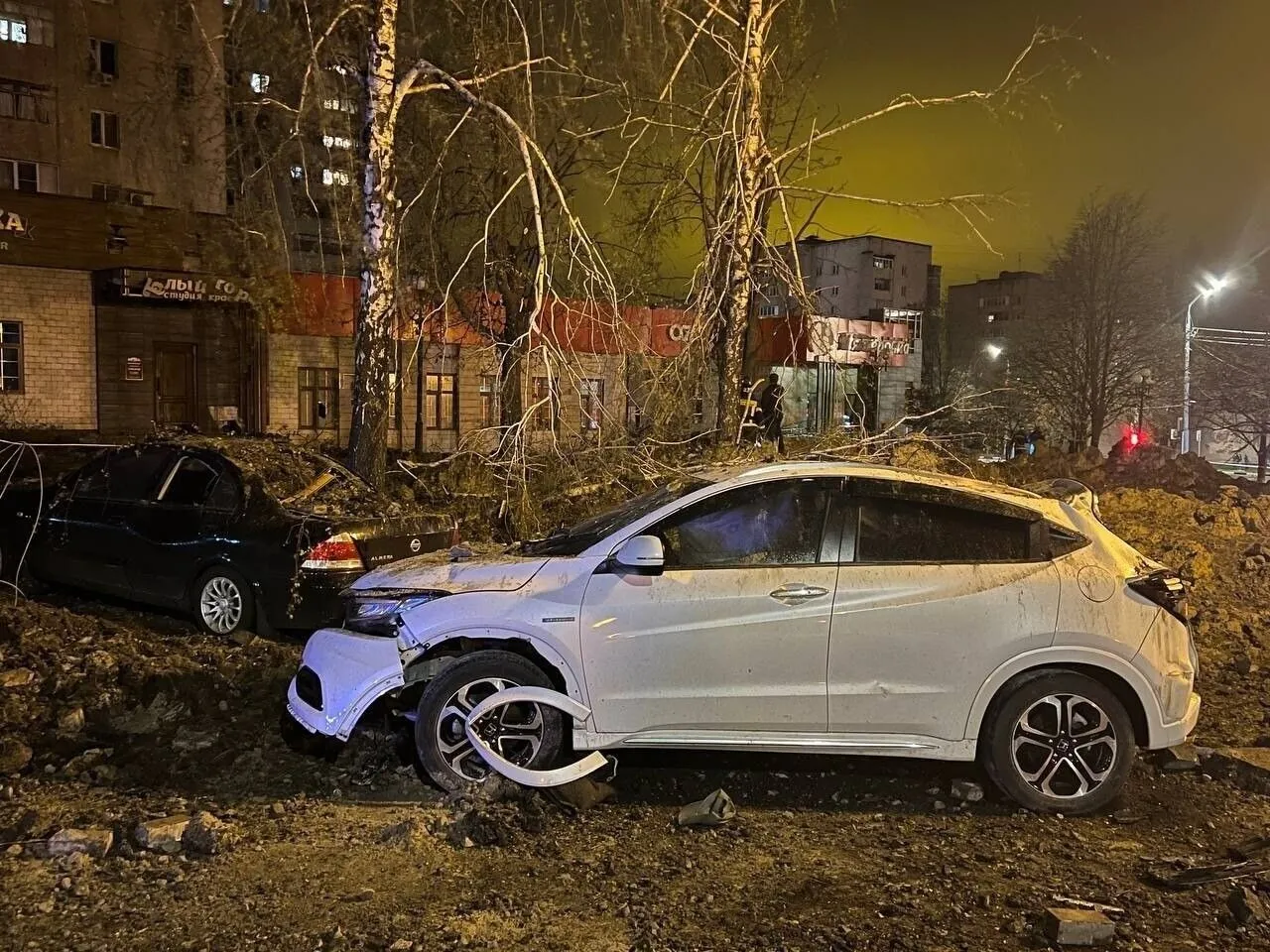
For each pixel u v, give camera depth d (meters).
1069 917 3.60
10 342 23.00
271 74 11.99
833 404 14.84
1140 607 4.85
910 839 4.50
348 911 3.70
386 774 5.11
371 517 7.65
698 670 4.77
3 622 7.48
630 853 4.28
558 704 4.75
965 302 71.75
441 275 14.62
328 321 23.62
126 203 23.59
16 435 18.20
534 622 4.80
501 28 12.79
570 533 5.48
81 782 4.97
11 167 29.50
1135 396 34.62
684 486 5.31
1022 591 4.79
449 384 25.75
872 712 4.77
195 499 8.03
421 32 13.51
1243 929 3.66
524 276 14.37
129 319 24.53
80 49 30.00
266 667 6.82
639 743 4.82
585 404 10.77
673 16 10.48
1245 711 6.54
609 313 10.34
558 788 4.80
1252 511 13.08
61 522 8.70
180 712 6.02
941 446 12.42
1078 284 32.47
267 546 7.46
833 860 4.26
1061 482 5.53
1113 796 4.81
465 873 4.05
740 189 10.50
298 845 4.29
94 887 3.85
